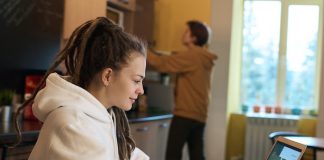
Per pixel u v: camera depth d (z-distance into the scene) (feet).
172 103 14.28
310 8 15.33
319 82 14.19
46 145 3.06
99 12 10.10
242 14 16.11
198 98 11.05
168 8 14.89
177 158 11.04
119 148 3.90
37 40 9.48
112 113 3.79
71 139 2.99
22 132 7.09
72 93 3.24
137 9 13.61
